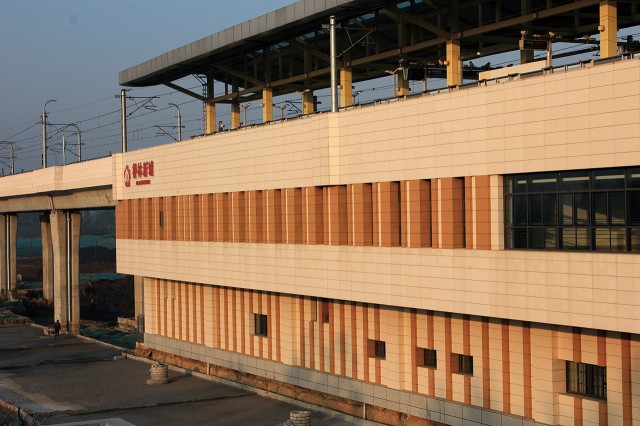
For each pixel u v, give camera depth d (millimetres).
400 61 41219
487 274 30219
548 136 27812
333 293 38188
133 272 58156
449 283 31828
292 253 40906
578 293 27031
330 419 37750
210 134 49750
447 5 38469
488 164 30078
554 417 29109
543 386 29406
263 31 45281
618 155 25656
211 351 50531
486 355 31812
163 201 53969
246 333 47312
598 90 26156
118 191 60281
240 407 41219
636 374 26453
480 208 30484
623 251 26156
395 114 34219
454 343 33219
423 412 34500
